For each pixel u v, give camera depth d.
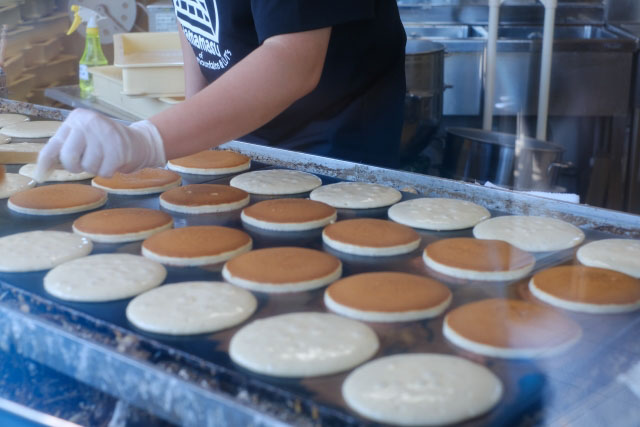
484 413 0.73
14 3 2.44
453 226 1.26
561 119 3.16
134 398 0.77
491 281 1.05
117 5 2.85
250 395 0.72
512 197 1.33
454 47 3.08
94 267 1.09
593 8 3.46
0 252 1.16
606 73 3.07
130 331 0.92
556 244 1.16
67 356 0.84
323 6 1.22
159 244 1.18
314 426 0.69
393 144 1.76
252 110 1.21
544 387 0.78
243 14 1.56
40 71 2.62
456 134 2.50
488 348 0.84
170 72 2.19
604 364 0.82
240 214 1.38
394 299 0.97
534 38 3.28
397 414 0.72
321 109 1.71
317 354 0.83
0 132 1.86
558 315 0.92
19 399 0.84
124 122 1.83
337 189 1.45
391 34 1.66
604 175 3.21
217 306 0.96
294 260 1.11
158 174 1.57
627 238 1.18
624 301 0.95
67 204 1.39
